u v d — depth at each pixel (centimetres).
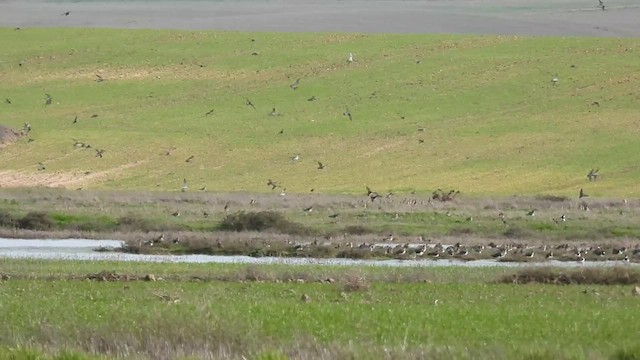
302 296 4581
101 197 10200
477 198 10969
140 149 14162
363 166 13538
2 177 12794
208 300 4347
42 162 13525
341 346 3466
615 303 4631
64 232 7900
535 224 8800
